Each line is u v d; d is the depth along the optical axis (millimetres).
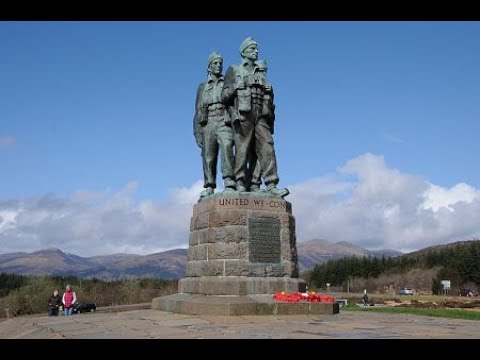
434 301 46938
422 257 110000
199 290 14703
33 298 43906
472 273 83375
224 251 14422
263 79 15852
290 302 13039
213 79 17469
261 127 15906
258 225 14742
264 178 16016
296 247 15617
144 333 9484
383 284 102438
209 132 17031
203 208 15508
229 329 9914
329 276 113938
